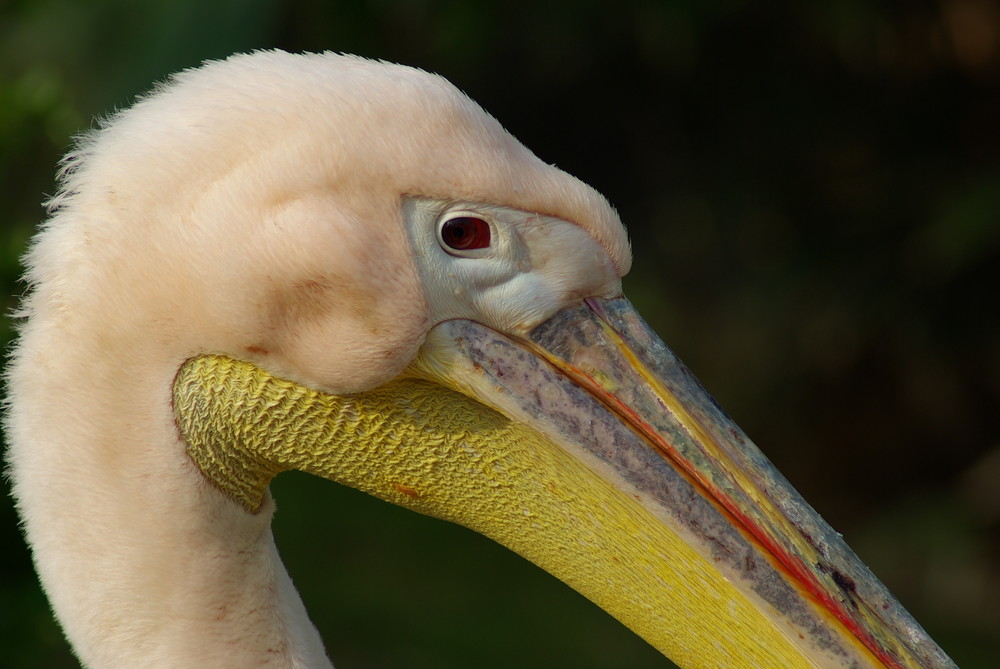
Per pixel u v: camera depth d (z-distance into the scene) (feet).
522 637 12.31
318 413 7.20
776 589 7.17
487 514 7.23
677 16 12.15
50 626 7.86
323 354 7.16
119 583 7.18
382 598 12.92
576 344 7.21
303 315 7.15
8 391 7.22
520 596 13.23
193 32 9.98
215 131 7.14
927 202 13.21
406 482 7.23
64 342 7.16
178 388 7.17
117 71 10.41
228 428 7.19
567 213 7.20
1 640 7.83
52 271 7.17
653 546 7.19
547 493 7.22
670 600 7.20
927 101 13.09
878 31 12.54
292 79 7.16
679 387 7.21
